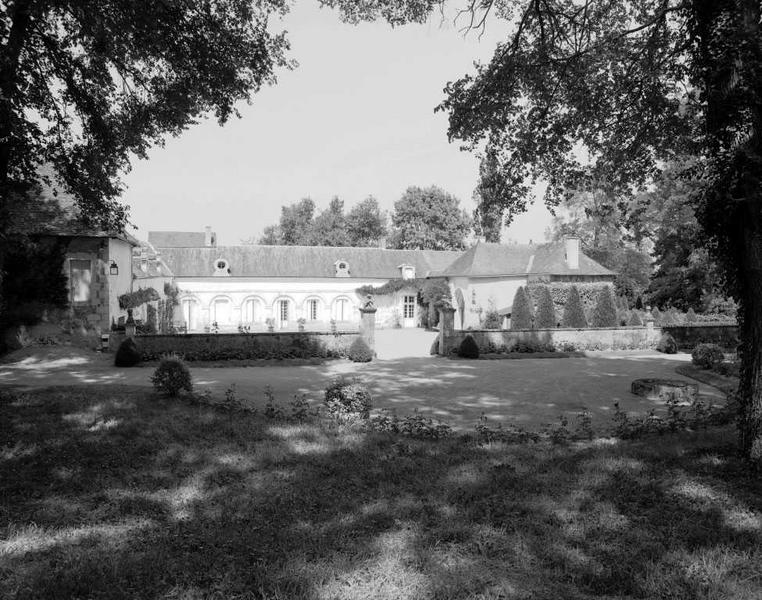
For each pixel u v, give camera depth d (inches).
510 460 321.4
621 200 521.3
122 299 1115.3
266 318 1897.1
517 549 198.5
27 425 398.6
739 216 289.1
